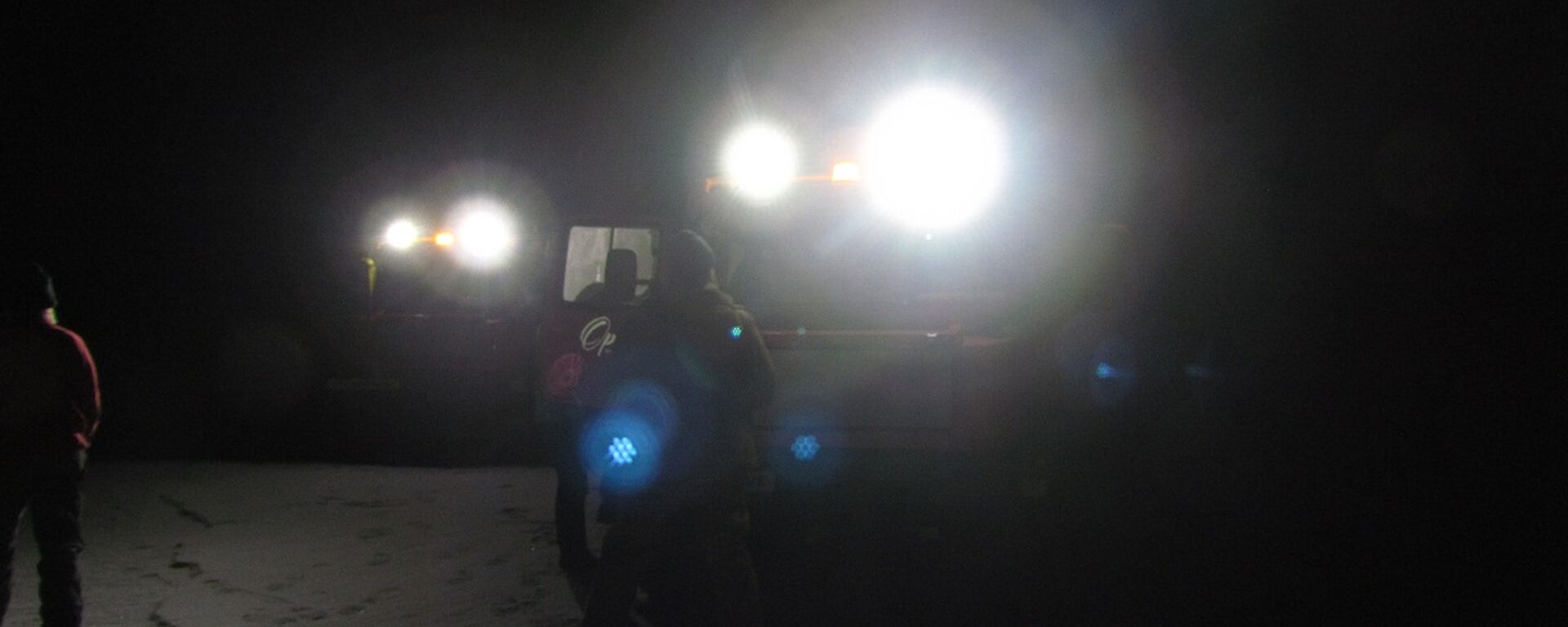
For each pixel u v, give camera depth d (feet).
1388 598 21.83
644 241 26.21
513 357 41.75
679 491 15.72
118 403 54.54
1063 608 21.48
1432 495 31.14
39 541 17.06
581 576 22.68
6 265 16.87
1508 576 22.99
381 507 29.48
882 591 22.67
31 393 16.71
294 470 35.45
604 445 16.60
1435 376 50.67
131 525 27.20
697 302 16.33
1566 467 33.86
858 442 23.71
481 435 43.83
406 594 21.43
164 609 20.25
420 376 42.47
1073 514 27.55
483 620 19.83
